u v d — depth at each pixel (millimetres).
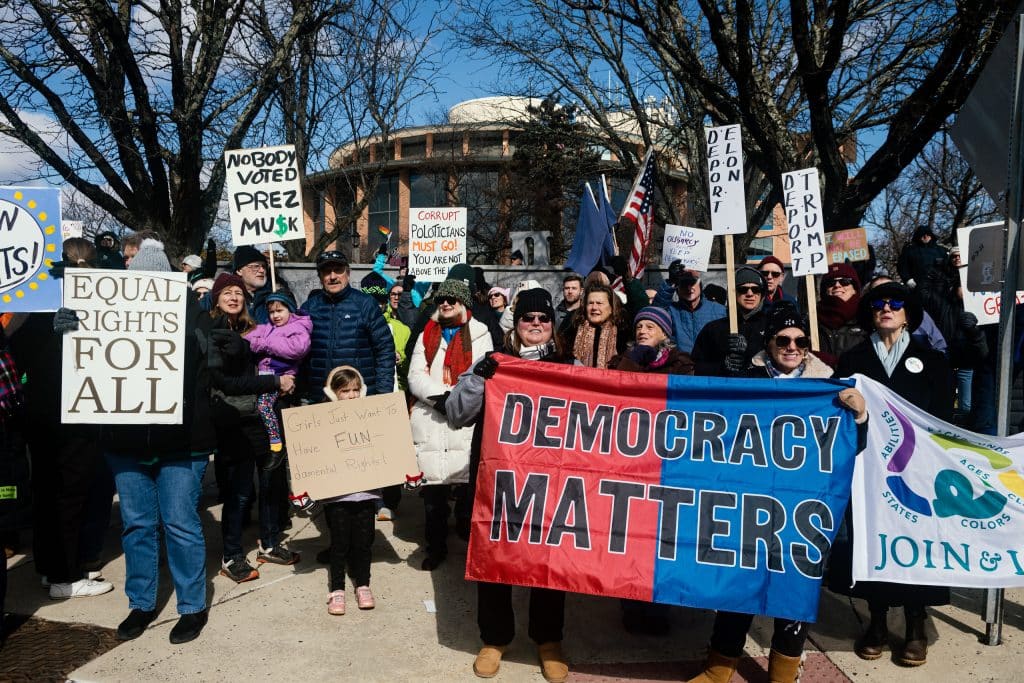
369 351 5016
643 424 3551
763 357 3828
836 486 3355
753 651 3865
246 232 6086
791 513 3348
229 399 4582
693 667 3668
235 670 3570
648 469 3486
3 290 3826
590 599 4492
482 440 3596
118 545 5402
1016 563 3553
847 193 10148
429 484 4926
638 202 8094
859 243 7609
